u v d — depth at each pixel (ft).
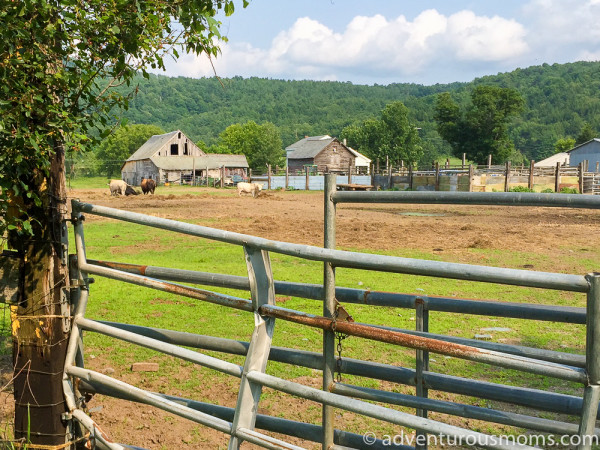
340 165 256.93
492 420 8.36
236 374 9.53
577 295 29.50
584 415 6.66
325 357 9.52
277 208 90.53
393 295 10.38
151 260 40.52
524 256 43.09
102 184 212.43
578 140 403.13
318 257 8.72
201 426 14.75
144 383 17.42
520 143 649.61
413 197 8.34
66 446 11.50
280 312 9.37
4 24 9.14
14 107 9.73
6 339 20.39
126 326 12.16
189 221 68.33
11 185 10.29
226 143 383.45
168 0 11.00
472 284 32.83
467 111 261.85
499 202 7.68
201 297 10.05
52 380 11.41
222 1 11.61
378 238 53.31
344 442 10.38
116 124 11.32
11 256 11.46
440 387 9.37
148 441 13.91
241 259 41.81
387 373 9.84
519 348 8.59
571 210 86.84
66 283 11.47
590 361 6.56
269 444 8.84
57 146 10.94
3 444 11.76
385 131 361.71
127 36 10.41
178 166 241.55
